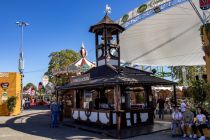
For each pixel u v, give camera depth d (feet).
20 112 107.24
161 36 91.30
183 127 42.68
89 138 43.68
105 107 57.06
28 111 118.93
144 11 77.82
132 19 80.74
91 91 65.31
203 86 47.42
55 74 94.68
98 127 55.52
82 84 56.18
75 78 63.57
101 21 64.49
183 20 82.33
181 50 96.22
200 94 47.47
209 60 48.98
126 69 59.52
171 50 97.04
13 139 43.73
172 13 79.82
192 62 103.09
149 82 50.93
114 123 52.65
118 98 47.55
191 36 88.12
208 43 49.21
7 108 95.55
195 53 96.37
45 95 212.64
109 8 65.72
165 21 83.92
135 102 97.96
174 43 93.20
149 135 44.80
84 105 62.95
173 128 43.09
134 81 48.29
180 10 77.87
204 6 50.24
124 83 47.01
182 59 101.55
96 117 56.49
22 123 69.05
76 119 65.21
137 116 56.18
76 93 70.38
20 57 121.08
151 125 56.39
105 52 61.62
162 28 87.35
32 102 201.46
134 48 98.32
